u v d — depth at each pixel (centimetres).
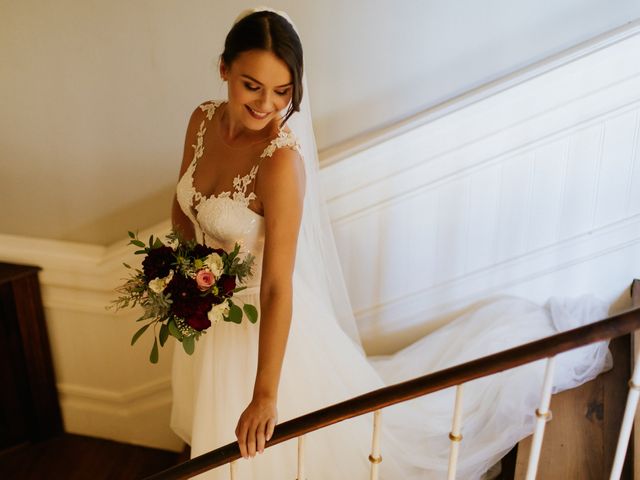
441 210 302
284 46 183
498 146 287
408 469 251
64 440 395
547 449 238
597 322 149
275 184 199
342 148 302
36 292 356
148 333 363
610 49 267
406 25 283
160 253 199
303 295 241
